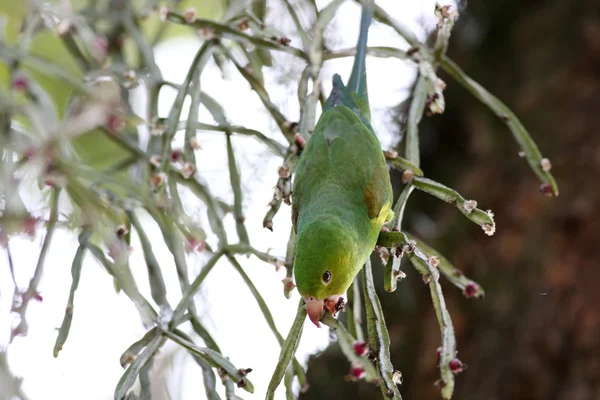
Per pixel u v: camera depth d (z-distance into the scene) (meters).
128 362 8.15
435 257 7.88
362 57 10.52
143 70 10.24
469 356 13.30
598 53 13.73
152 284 8.91
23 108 8.76
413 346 13.55
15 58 9.09
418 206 13.97
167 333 8.11
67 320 8.36
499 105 9.71
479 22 14.48
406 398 13.38
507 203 13.59
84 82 10.01
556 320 12.88
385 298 13.68
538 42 14.14
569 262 13.00
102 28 12.14
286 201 8.63
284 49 9.68
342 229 8.76
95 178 9.01
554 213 13.25
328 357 13.73
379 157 9.95
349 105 10.45
